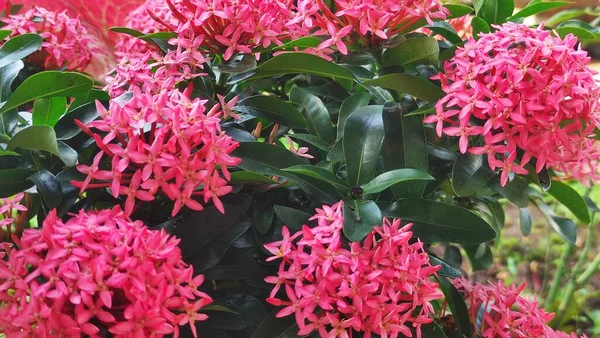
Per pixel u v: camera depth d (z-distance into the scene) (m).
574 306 1.02
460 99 0.51
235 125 0.56
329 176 0.50
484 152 0.51
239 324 0.49
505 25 0.54
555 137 0.50
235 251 0.51
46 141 0.46
